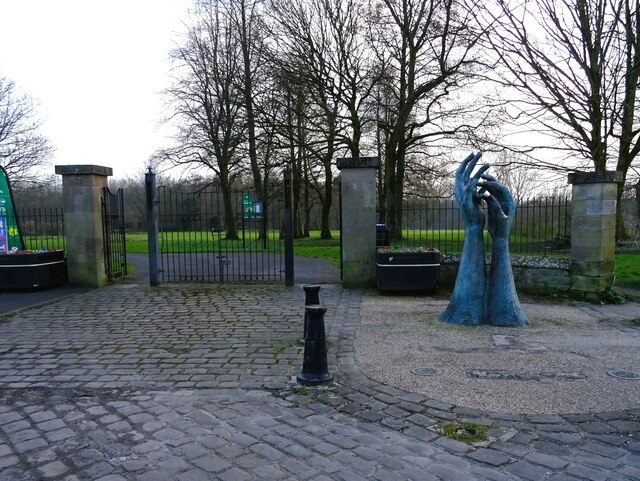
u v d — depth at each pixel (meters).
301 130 21.80
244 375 4.92
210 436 3.53
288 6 20.42
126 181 41.94
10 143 28.91
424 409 3.93
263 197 19.05
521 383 4.46
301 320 7.41
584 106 13.28
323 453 3.24
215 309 8.31
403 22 19.45
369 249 10.10
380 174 27.30
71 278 10.82
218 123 25.61
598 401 4.02
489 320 6.77
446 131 20.30
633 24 13.16
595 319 7.11
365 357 5.39
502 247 6.78
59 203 32.44
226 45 24.83
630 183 16.52
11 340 6.45
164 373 5.02
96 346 6.11
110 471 3.05
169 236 30.75
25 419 3.89
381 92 21.20
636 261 13.34
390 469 3.02
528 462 3.08
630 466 3.02
